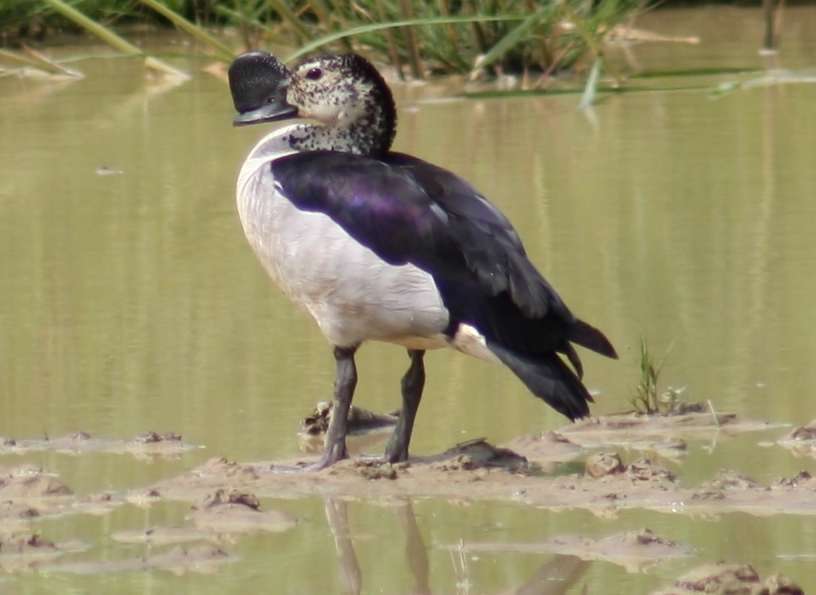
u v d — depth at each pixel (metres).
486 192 15.52
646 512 8.31
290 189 9.45
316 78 10.06
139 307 12.53
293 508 8.52
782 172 16.23
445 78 22.00
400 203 9.18
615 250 13.62
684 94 20.56
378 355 11.62
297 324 12.13
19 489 8.77
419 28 22.11
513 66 21.88
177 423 10.07
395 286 9.12
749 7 27.14
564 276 12.92
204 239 14.41
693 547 7.75
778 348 11.21
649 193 15.48
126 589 7.36
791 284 12.61
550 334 8.87
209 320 12.21
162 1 24.66
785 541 7.82
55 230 14.70
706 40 24.06
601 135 18.19
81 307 12.54
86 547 7.92
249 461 9.39
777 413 10.04
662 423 9.91
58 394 10.64
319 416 10.02
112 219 15.03
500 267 8.92
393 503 8.58
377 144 10.12
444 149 17.45
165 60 23.27
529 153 17.27
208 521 8.29
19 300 12.72
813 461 9.13
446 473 9.03
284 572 7.57
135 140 18.33
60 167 17.03
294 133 10.11
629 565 7.57
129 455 9.51
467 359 11.48
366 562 7.68
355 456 9.51
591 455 9.36
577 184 15.87
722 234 14.05
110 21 25.08
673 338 11.48
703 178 16.06
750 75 21.05
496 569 7.55
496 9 21.53
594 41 19.31
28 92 21.44
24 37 24.86
